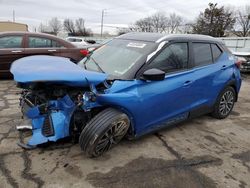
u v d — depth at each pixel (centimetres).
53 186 290
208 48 482
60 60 370
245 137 449
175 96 405
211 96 480
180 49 425
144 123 377
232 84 526
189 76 426
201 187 306
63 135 337
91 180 304
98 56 433
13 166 320
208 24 4959
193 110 447
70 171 317
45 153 349
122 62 389
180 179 317
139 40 428
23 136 389
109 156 354
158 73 347
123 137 381
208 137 439
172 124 426
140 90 359
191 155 375
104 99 325
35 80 291
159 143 402
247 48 1519
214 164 355
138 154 365
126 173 321
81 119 338
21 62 354
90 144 321
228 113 541
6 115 471
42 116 352
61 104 342
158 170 332
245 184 318
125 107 345
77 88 335
